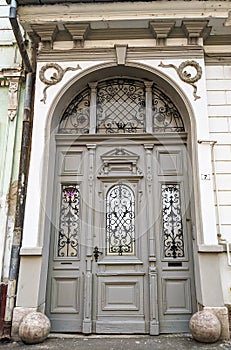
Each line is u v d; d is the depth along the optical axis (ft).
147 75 17.31
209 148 15.76
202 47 17.15
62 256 15.66
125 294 15.08
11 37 19.26
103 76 17.62
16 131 17.51
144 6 16.34
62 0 16.26
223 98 17.04
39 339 12.97
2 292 14.51
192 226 15.55
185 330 14.52
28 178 15.56
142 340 13.55
